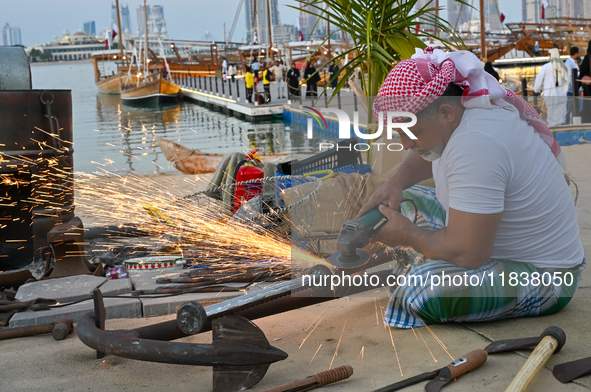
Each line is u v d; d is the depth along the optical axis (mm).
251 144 16578
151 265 3928
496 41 37719
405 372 2146
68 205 4855
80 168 12070
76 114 32500
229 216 4402
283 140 16750
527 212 2324
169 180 9492
